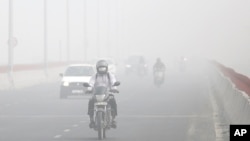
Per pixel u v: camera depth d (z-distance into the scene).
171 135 43.12
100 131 40.97
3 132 45.50
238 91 47.88
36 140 41.03
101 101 41.38
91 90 42.75
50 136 43.12
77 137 42.62
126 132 45.28
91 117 42.19
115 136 43.00
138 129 47.06
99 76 42.97
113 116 42.91
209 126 48.03
